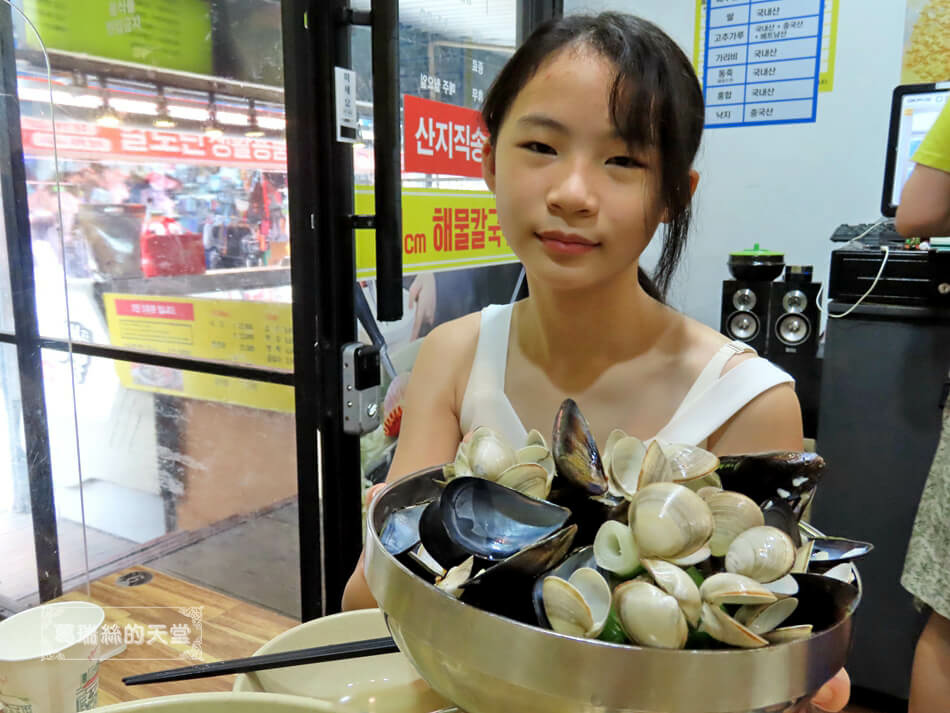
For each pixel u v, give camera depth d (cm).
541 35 55
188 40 124
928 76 168
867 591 151
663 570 32
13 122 109
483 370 70
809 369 161
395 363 146
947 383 133
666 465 38
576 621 31
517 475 40
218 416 138
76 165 146
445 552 37
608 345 64
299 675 54
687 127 54
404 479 47
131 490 157
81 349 155
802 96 184
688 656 29
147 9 127
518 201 53
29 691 63
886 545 148
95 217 147
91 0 133
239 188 123
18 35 111
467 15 155
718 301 202
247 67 116
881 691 154
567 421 41
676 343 66
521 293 191
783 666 29
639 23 55
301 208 108
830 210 185
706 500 37
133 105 135
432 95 147
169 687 80
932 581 121
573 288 54
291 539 134
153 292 142
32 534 106
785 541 33
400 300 102
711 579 32
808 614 34
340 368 116
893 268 140
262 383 128
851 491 150
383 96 94
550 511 36
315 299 112
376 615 58
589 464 40
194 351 139
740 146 194
